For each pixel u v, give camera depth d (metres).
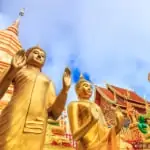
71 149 16.34
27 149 7.38
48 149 15.62
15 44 22.62
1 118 7.78
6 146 7.20
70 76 8.68
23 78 8.38
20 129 7.52
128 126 23.61
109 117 23.25
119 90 34.66
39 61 9.15
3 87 7.65
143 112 32.41
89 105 10.96
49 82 8.83
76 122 10.36
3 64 19.55
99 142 9.91
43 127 7.96
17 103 7.86
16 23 25.11
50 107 8.66
